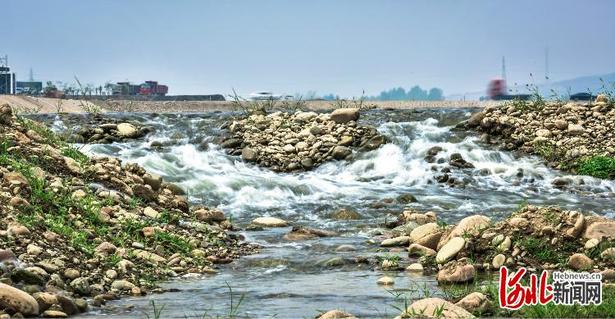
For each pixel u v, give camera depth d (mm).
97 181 14945
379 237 15070
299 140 24359
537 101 26250
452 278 11047
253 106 30172
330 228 16094
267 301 10047
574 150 23078
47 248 11000
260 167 23156
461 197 19625
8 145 14750
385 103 44969
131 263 11469
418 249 13102
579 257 11398
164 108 41688
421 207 18359
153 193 15406
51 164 14797
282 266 12625
